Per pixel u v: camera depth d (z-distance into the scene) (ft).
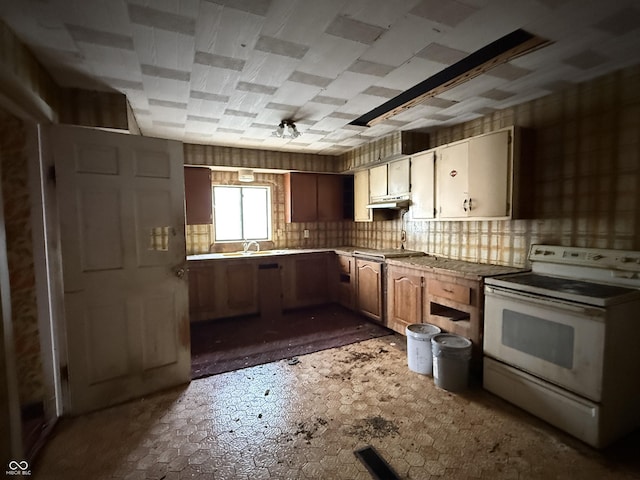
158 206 8.00
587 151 7.71
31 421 6.86
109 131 7.47
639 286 6.57
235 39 5.62
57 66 6.54
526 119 8.96
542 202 8.65
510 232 9.55
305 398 7.66
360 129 11.53
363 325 12.92
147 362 7.96
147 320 7.94
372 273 12.75
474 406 7.28
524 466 5.51
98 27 5.20
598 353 5.77
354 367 9.27
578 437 6.08
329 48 5.97
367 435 6.33
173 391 8.09
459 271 8.86
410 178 11.97
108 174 7.34
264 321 13.53
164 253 8.13
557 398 6.39
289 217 15.58
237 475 5.40
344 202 16.87
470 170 9.44
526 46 6.06
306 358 9.91
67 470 5.54
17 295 6.84
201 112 9.50
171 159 8.14
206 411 7.23
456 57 6.32
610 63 6.75
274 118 10.14
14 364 5.05
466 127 10.71
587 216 7.76
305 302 15.31
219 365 9.47
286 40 5.69
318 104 8.89
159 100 8.50
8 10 4.69
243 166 14.25
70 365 7.08
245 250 15.10
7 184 6.68
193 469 5.54
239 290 13.85
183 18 5.00
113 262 7.48
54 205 6.91
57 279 7.02
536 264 8.53
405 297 11.00
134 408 7.39
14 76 5.31
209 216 13.89
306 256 15.20
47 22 5.04
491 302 7.74
